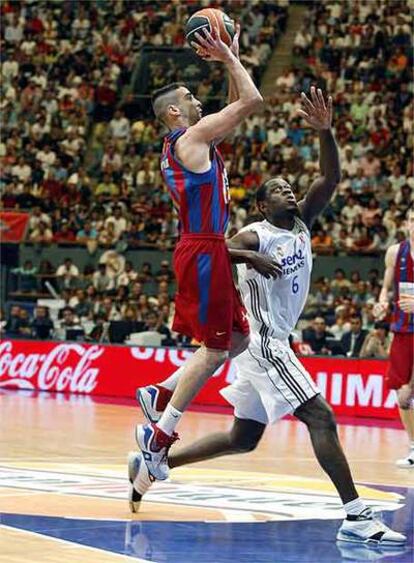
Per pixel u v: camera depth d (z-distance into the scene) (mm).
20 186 25547
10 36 28891
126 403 16891
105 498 7602
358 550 6023
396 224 21844
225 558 5680
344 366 16250
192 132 6527
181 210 6648
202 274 6582
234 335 6816
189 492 8047
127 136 26375
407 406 10617
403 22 26188
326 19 27047
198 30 6465
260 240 6789
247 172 24109
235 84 6793
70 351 18641
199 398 17156
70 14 29047
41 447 11008
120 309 20344
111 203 24453
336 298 19609
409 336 10836
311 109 7031
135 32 28375
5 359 19234
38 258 22891
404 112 24625
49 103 27359
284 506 7473
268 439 12445
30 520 6633
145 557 5594
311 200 7168
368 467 10172
